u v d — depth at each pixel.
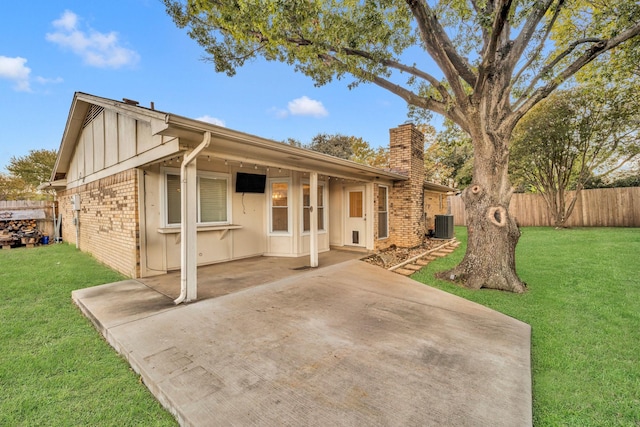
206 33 6.27
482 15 4.20
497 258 5.07
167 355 2.62
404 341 2.98
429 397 2.08
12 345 2.93
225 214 6.80
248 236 7.27
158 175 5.61
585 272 5.74
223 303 3.97
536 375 2.48
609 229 11.91
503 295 4.66
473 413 1.92
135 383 2.35
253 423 1.80
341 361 2.57
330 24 5.23
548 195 13.81
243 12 4.68
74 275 5.59
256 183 7.32
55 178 10.80
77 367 2.56
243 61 6.76
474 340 3.03
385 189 9.38
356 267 6.33
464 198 5.58
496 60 5.24
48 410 2.03
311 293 4.51
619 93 10.03
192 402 1.99
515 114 5.17
